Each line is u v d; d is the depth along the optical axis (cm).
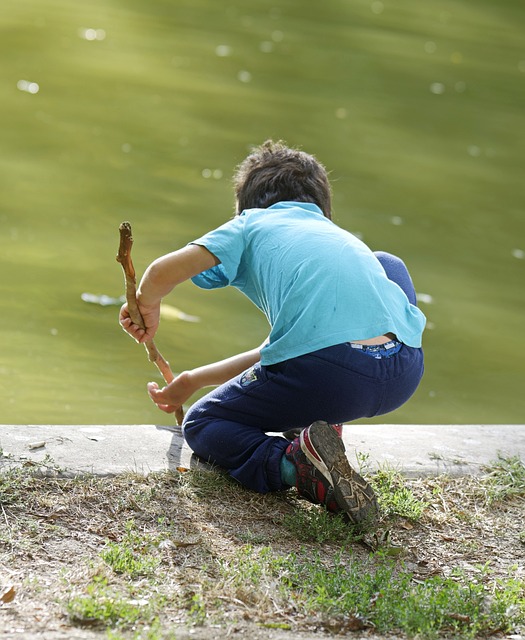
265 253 470
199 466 488
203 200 1118
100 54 1633
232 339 830
